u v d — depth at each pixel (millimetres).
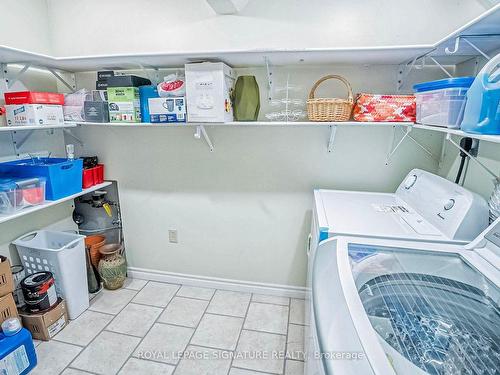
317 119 1649
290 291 2270
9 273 1648
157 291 2334
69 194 1957
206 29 1941
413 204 1537
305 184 2066
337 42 1812
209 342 1820
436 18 1686
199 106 1672
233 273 2346
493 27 1065
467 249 1059
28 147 2051
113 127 2252
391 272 981
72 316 1989
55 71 2123
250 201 2176
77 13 2088
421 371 656
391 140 1882
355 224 1312
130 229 2445
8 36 1877
